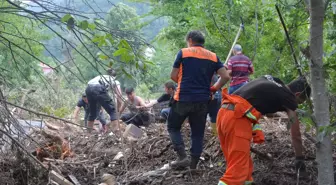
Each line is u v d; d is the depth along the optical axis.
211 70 5.60
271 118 7.44
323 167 3.68
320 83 3.63
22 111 5.60
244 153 4.55
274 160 5.71
